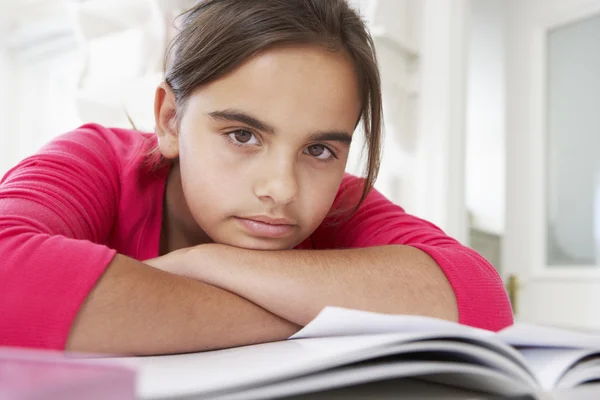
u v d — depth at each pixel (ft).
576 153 7.50
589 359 1.38
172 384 0.98
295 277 1.73
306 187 1.96
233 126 1.89
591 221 7.30
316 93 1.85
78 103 5.94
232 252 1.81
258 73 1.82
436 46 5.78
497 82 10.19
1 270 1.47
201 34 1.97
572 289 7.31
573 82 7.57
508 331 1.33
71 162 2.20
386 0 5.40
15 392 0.61
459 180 5.75
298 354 1.17
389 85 5.54
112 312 1.47
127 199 2.43
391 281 1.79
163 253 2.67
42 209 1.87
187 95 2.03
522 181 7.88
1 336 1.39
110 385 0.67
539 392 1.11
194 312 1.56
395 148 5.66
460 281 1.84
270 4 1.86
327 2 1.95
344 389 1.15
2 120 8.88
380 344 1.10
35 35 8.68
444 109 5.71
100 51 5.91
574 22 7.54
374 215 2.58
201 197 1.99
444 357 1.23
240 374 1.01
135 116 5.78
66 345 1.42
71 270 1.49
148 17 5.66
